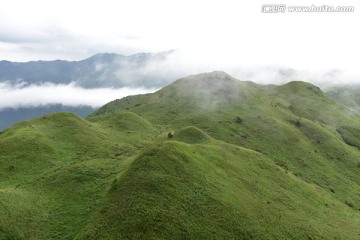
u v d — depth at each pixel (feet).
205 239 196.24
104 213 208.44
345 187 457.68
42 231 207.31
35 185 265.34
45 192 254.88
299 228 246.06
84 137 388.37
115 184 237.04
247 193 266.16
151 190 220.02
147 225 192.34
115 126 489.26
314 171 486.38
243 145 526.57
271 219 241.55
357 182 493.77
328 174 487.20
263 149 526.98
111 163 316.81
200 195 230.27
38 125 398.42
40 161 312.71
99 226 196.13
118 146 380.58
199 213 214.07
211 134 550.36
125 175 240.73
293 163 499.51
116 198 219.20
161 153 259.60
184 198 221.25
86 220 212.64
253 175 310.45
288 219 253.03
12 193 237.25
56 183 269.44
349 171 524.52
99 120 565.94
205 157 291.79
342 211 333.01
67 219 219.61
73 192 255.70
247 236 211.20
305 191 337.52
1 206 213.05
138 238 184.34
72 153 341.41
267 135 578.66
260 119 635.66
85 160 322.14
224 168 291.79
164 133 501.56
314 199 328.70
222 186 253.44
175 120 635.66
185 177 242.99
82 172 286.87
